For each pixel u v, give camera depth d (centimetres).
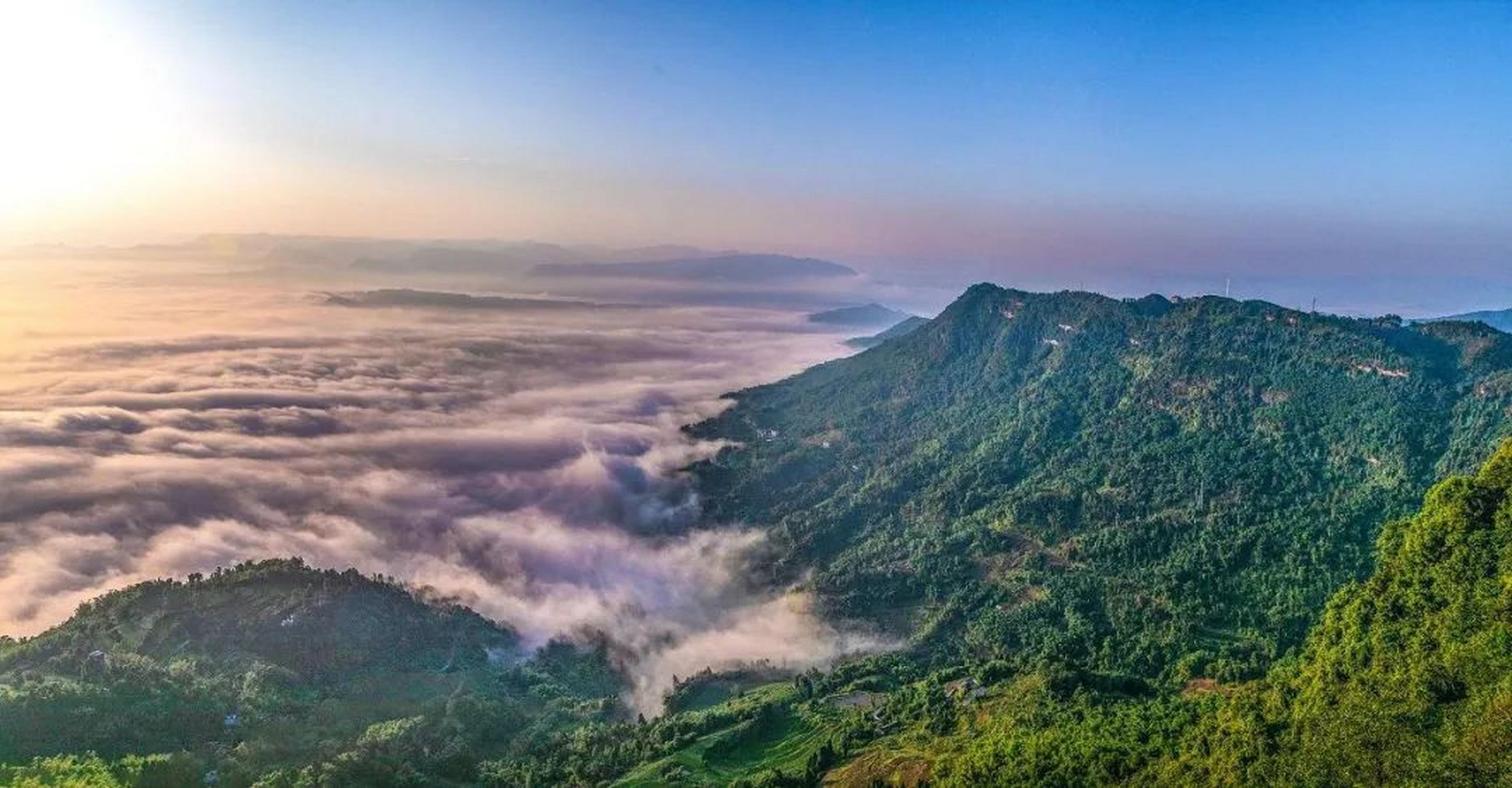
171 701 19775
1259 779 10862
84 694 18775
